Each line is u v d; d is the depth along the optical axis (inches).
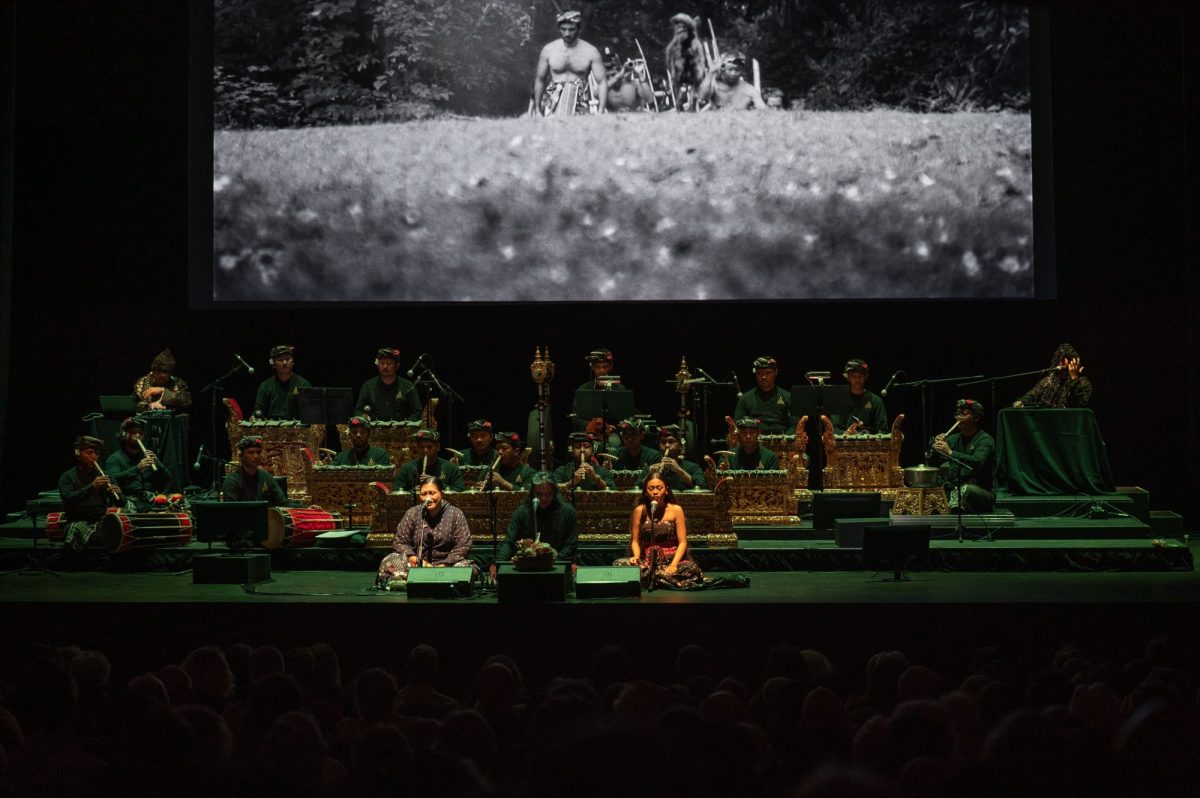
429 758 142.9
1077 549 420.8
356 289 551.2
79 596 373.7
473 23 547.5
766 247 546.3
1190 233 542.3
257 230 552.1
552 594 360.2
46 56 559.5
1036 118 551.2
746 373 565.3
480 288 549.6
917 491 479.2
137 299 564.1
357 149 549.0
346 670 362.9
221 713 218.8
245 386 569.6
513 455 459.2
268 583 405.1
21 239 563.8
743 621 357.1
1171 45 546.0
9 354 557.3
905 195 543.8
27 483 566.6
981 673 258.1
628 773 86.8
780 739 191.9
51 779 157.2
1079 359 520.4
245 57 551.2
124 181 561.6
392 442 506.3
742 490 467.2
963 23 542.9
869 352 561.3
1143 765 146.6
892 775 161.2
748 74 544.7
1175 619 354.3
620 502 443.2
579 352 567.8
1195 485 543.5
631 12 546.9
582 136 547.5
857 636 356.5
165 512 438.3
